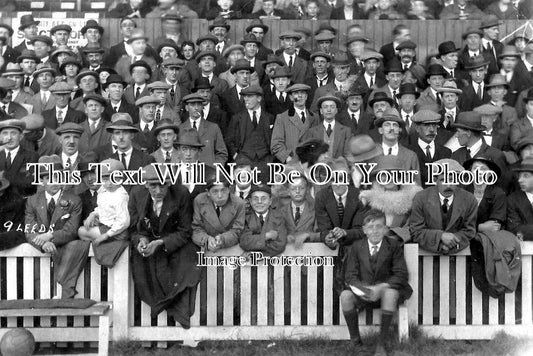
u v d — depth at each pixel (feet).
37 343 27.58
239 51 41.16
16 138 31.35
